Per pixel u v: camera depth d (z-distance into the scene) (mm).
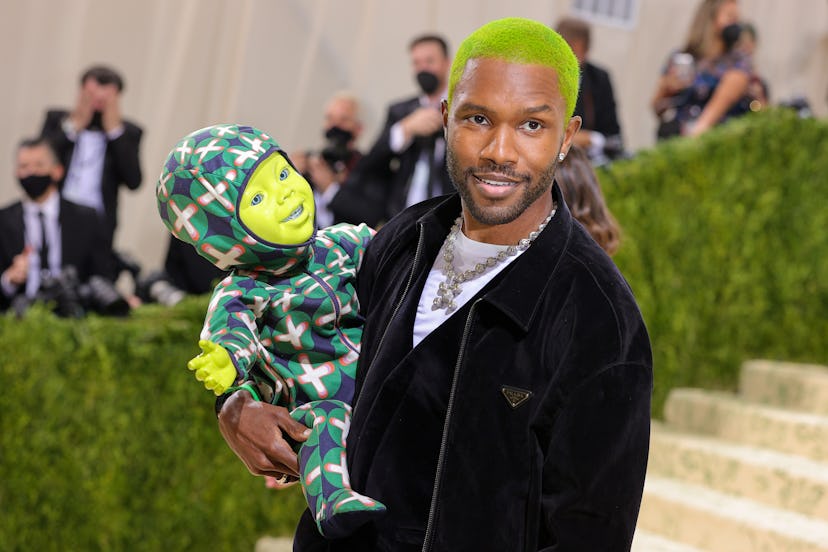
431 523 1675
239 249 1850
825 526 3824
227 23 7270
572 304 1690
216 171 1841
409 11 7469
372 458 1753
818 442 4273
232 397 1949
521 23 1682
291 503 4594
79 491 4285
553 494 1655
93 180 5645
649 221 4879
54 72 7105
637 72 7727
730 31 5566
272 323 1901
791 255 5094
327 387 1907
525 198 1683
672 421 4918
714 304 5031
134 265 5605
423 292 1840
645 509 4250
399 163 4953
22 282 4891
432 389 1729
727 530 3910
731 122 5121
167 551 4398
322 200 5613
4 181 7059
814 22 7887
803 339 5117
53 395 4242
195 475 4426
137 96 7215
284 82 7359
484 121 1680
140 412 4336
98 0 7133
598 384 1634
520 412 1664
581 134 5043
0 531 4234
